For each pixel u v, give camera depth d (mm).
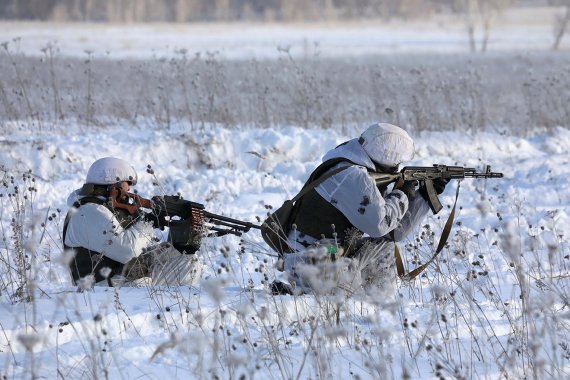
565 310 21125
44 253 26359
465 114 55469
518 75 105938
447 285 22391
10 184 36250
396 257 22391
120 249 22094
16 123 47500
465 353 18359
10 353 17859
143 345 17984
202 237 23203
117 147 42188
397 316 20172
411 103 55750
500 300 21406
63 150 40688
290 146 44469
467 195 37469
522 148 47906
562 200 37188
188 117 52719
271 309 19797
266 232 22094
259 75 69812
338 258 20578
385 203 21109
